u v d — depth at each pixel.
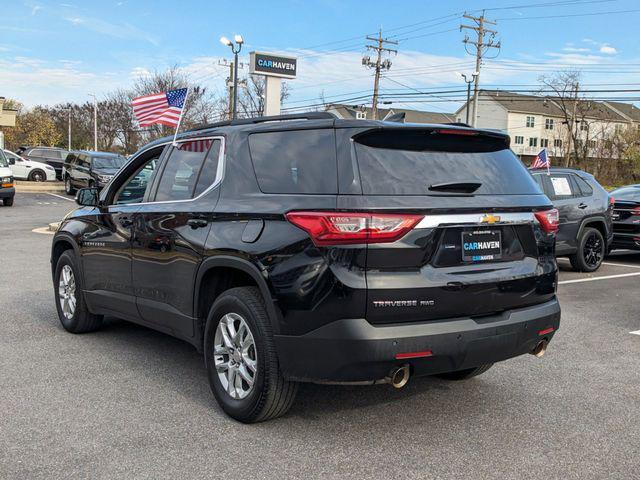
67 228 5.98
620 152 65.44
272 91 26.19
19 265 10.09
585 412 4.28
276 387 3.73
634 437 3.87
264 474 3.29
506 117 84.12
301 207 3.53
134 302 5.05
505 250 3.88
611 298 8.52
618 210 12.00
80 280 5.80
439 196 3.59
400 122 3.81
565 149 79.12
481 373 4.80
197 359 5.32
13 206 22.12
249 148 4.17
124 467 3.34
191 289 4.32
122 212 5.15
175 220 4.49
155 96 8.96
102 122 63.50
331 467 3.38
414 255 3.44
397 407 4.30
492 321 3.70
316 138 3.73
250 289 3.92
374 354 3.32
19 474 3.24
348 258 3.36
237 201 4.03
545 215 4.10
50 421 3.94
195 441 3.68
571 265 11.26
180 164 4.77
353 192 3.41
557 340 6.24
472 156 3.96
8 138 71.00
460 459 3.51
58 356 5.34
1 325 6.36
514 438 3.82
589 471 3.40
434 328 3.47
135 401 4.31
